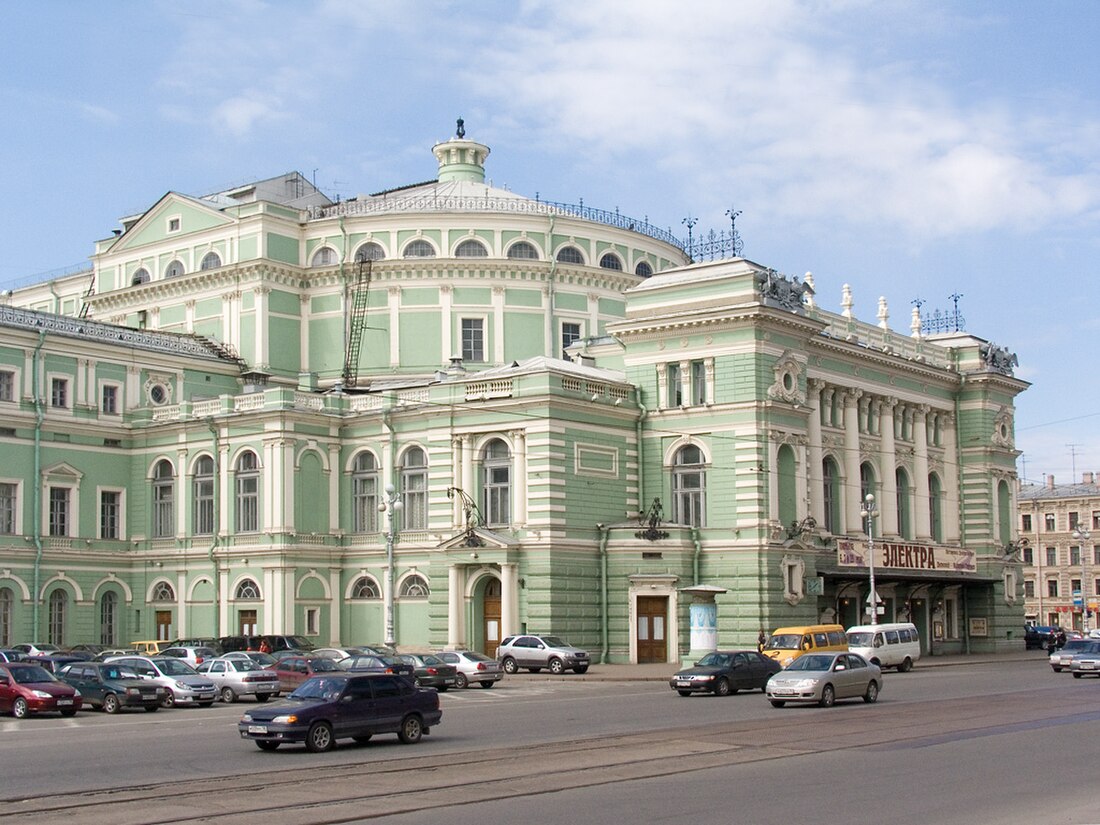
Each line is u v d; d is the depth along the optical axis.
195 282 95.44
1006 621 97.56
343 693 34.78
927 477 94.25
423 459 78.88
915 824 21.80
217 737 38.75
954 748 31.86
